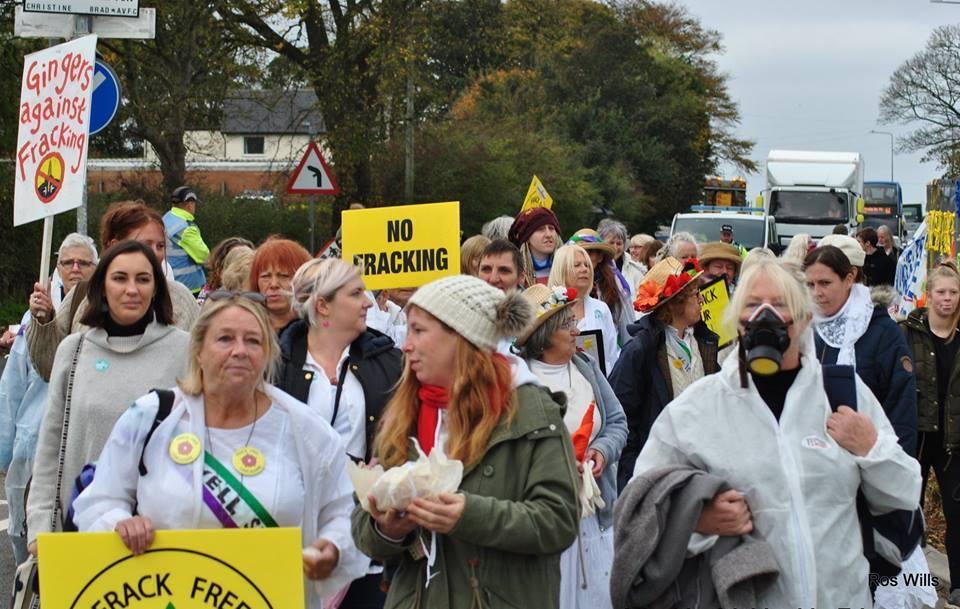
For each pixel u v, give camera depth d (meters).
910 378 6.27
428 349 3.93
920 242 12.88
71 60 7.76
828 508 3.83
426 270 7.82
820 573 3.79
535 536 3.72
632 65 63.81
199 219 29.77
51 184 7.76
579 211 42.47
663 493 3.84
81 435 5.19
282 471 4.08
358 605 5.16
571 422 5.89
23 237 23.95
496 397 3.88
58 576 3.76
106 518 3.92
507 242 7.30
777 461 3.84
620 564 3.91
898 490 3.84
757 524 3.85
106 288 5.23
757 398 3.89
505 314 3.90
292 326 5.70
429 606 3.87
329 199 31.27
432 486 3.64
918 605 5.70
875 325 6.36
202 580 3.79
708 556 3.93
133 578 3.78
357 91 28.19
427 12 28.00
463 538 3.68
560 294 5.94
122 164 37.28
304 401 5.44
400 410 4.10
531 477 3.83
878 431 3.91
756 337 3.78
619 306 9.09
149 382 5.24
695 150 66.38
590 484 5.33
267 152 60.94
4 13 22.42
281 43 27.28
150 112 25.97
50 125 7.82
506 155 38.19
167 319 5.37
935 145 70.06
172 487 3.98
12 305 22.83
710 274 10.32
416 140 35.88
